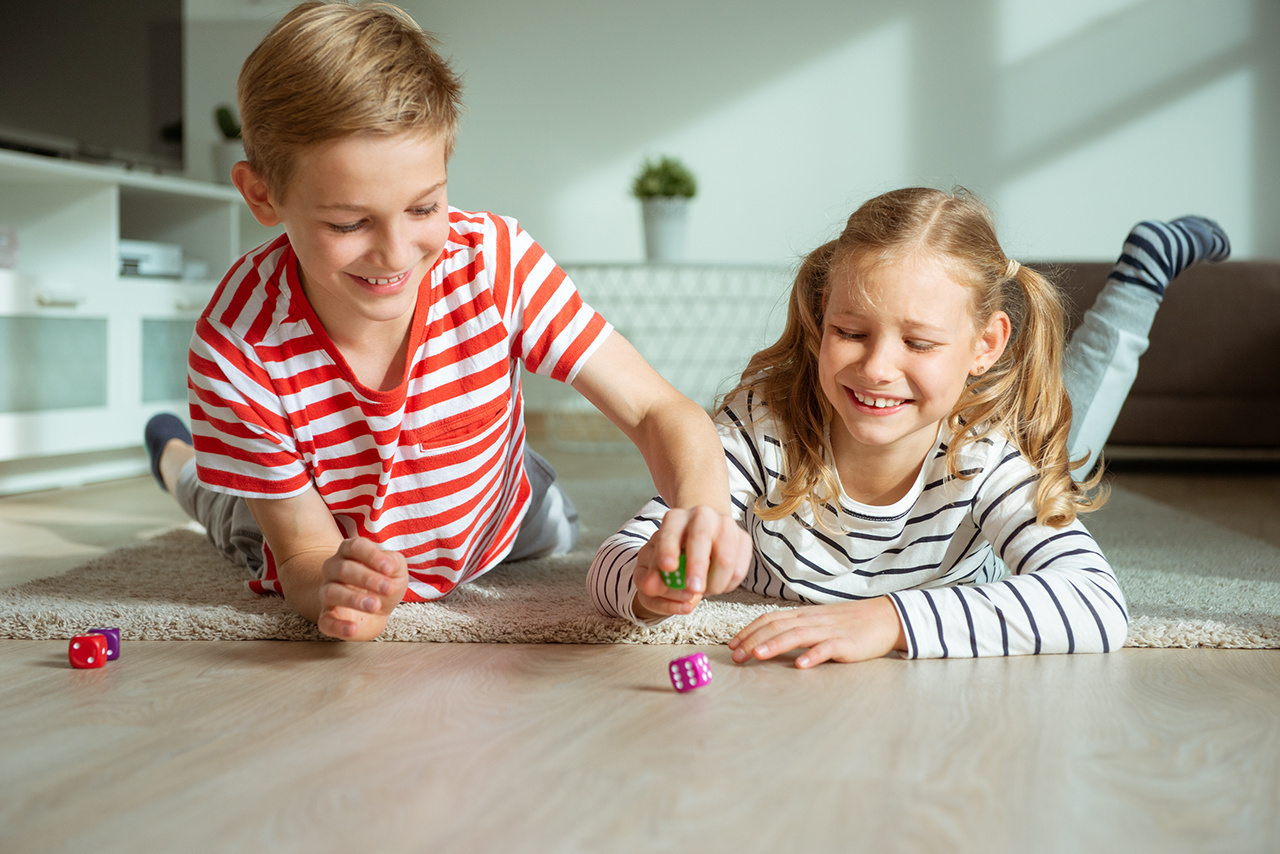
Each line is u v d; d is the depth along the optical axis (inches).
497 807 21.0
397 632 34.9
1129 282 57.1
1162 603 40.6
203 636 35.1
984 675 30.4
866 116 143.3
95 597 39.9
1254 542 57.2
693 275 148.5
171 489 59.1
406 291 30.1
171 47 109.7
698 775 22.7
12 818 20.6
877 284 32.8
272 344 33.1
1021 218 140.7
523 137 150.2
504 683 29.8
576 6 147.7
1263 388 92.1
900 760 23.6
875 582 38.8
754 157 145.9
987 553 40.7
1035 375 37.2
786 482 37.7
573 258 150.8
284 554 36.2
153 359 90.5
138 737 25.2
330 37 26.6
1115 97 137.8
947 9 140.5
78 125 96.8
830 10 142.9
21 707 27.6
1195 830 20.1
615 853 19.0
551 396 142.2
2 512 69.3
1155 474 95.4
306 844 19.4
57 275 84.8
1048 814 20.8
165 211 107.0
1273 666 31.7
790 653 32.8
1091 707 27.5
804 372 38.0
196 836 19.7
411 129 26.9
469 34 149.8
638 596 33.3
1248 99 135.2
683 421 34.5
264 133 27.5
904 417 33.8
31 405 77.1
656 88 147.3
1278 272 91.9
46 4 92.5
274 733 25.5
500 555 42.9
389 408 33.8
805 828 20.0
